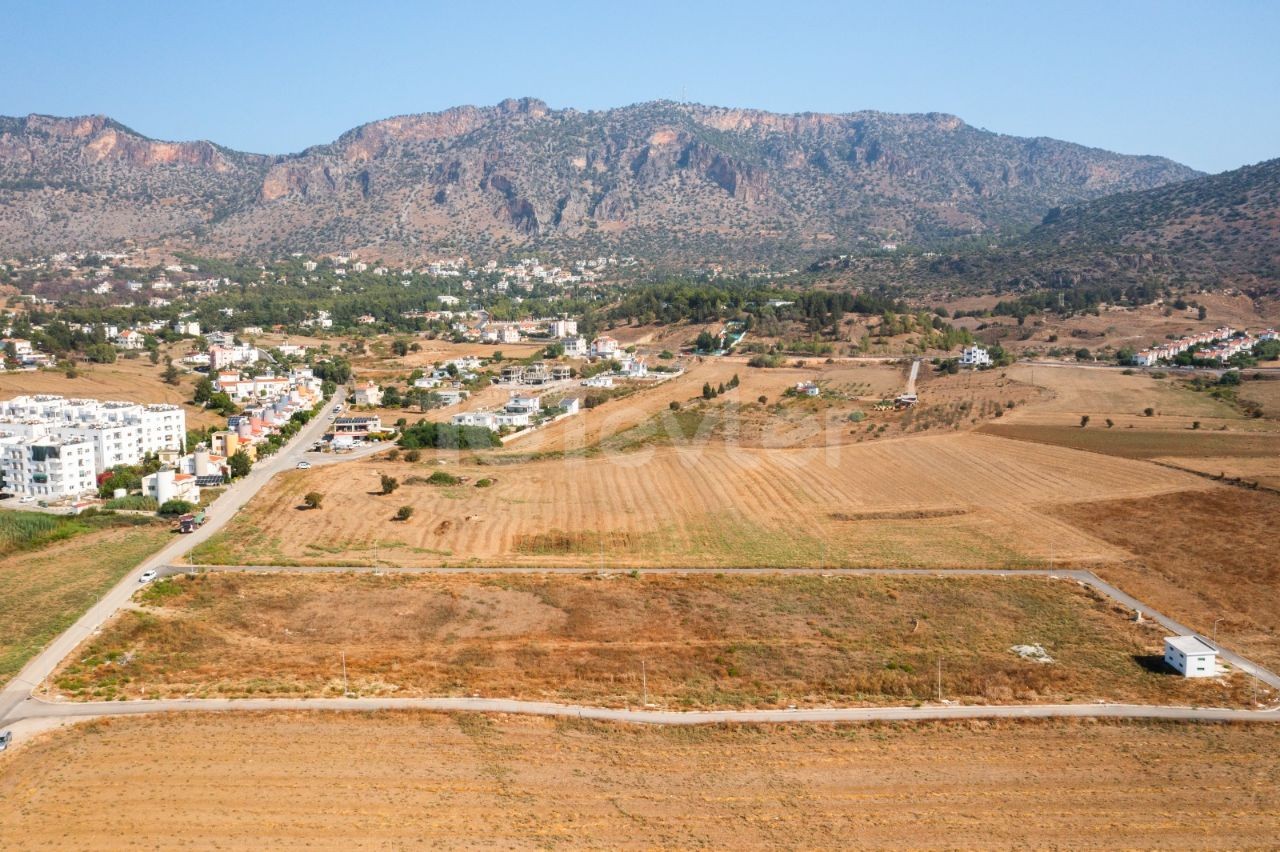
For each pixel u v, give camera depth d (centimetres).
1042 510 13700
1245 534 12600
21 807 6406
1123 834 6322
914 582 11156
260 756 7088
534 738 7450
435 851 6022
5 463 15025
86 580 10725
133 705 7812
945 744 7450
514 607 10350
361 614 10112
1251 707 8131
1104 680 8656
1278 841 6259
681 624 9956
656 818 6431
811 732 7600
